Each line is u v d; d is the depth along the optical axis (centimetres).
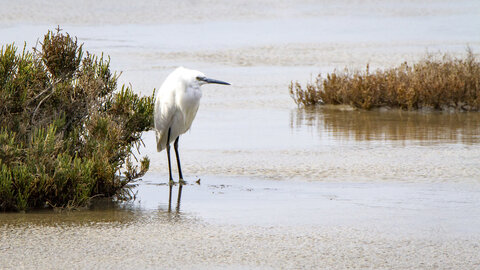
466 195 1251
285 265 873
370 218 1099
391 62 3441
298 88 2631
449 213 1127
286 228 1044
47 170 1202
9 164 1195
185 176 1453
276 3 7262
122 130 1363
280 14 6238
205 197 1260
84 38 4403
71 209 1168
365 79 2481
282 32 4916
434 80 2392
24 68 1366
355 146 1762
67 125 1355
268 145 1791
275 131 2005
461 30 4984
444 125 2072
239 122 2164
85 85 1363
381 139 1858
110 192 1263
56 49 1427
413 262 885
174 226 1058
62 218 1105
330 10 6612
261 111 2375
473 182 1355
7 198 1145
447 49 3891
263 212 1145
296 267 866
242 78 3081
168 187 1349
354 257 905
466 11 6481
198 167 1540
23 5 6438
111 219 1102
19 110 1315
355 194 1270
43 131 1257
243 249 938
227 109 2409
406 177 1408
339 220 1089
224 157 1645
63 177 1180
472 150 1688
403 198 1232
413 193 1271
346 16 6097
